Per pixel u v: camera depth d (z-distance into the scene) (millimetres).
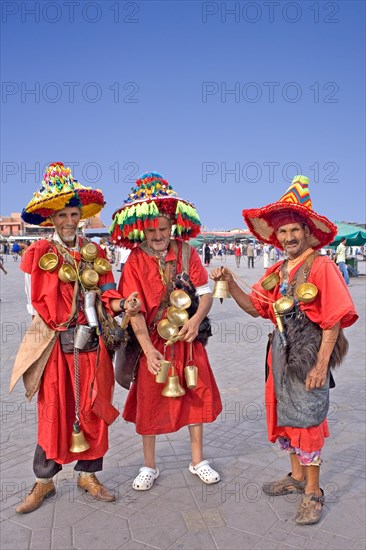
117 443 4039
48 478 3082
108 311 3111
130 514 2990
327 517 2902
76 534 2799
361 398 4914
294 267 2924
